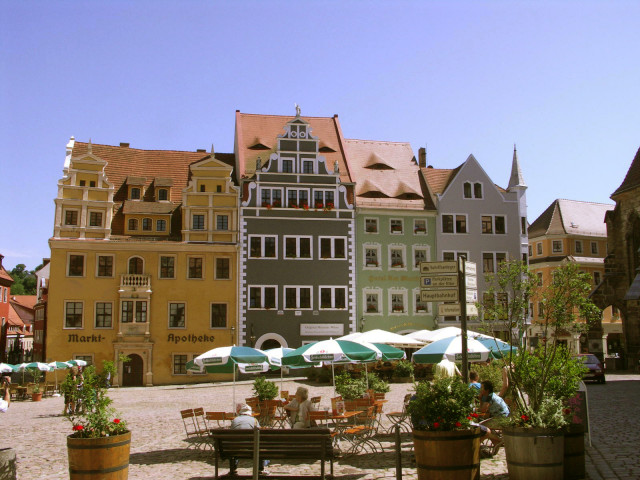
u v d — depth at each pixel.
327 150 57.47
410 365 40.88
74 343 47.97
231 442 11.95
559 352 11.91
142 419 24.09
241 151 55.16
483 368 24.41
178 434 19.56
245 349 20.00
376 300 53.56
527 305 13.18
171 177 56.41
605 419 20.05
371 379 26.44
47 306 50.00
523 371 11.67
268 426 19.44
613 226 59.06
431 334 22.52
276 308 51.28
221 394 37.28
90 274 48.88
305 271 52.16
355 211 53.97
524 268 13.40
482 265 56.16
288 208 52.41
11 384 40.41
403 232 55.03
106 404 11.02
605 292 57.28
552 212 78.81
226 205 51.81
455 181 56.72
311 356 19.47
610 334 73.69
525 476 10.39
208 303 50.22
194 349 49.50
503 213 57.22
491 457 14.05
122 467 10.63
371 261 53.94
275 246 52.03
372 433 18.30
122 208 52.16
